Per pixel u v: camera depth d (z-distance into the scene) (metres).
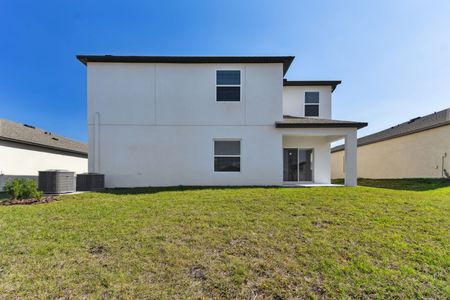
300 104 13.49
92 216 5.39
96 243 3.99
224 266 3.35
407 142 16.67
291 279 3.10
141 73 10.98
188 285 2.98
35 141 14.93
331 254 3.67
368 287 2.93
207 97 11.04
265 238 4.21
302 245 3.95
